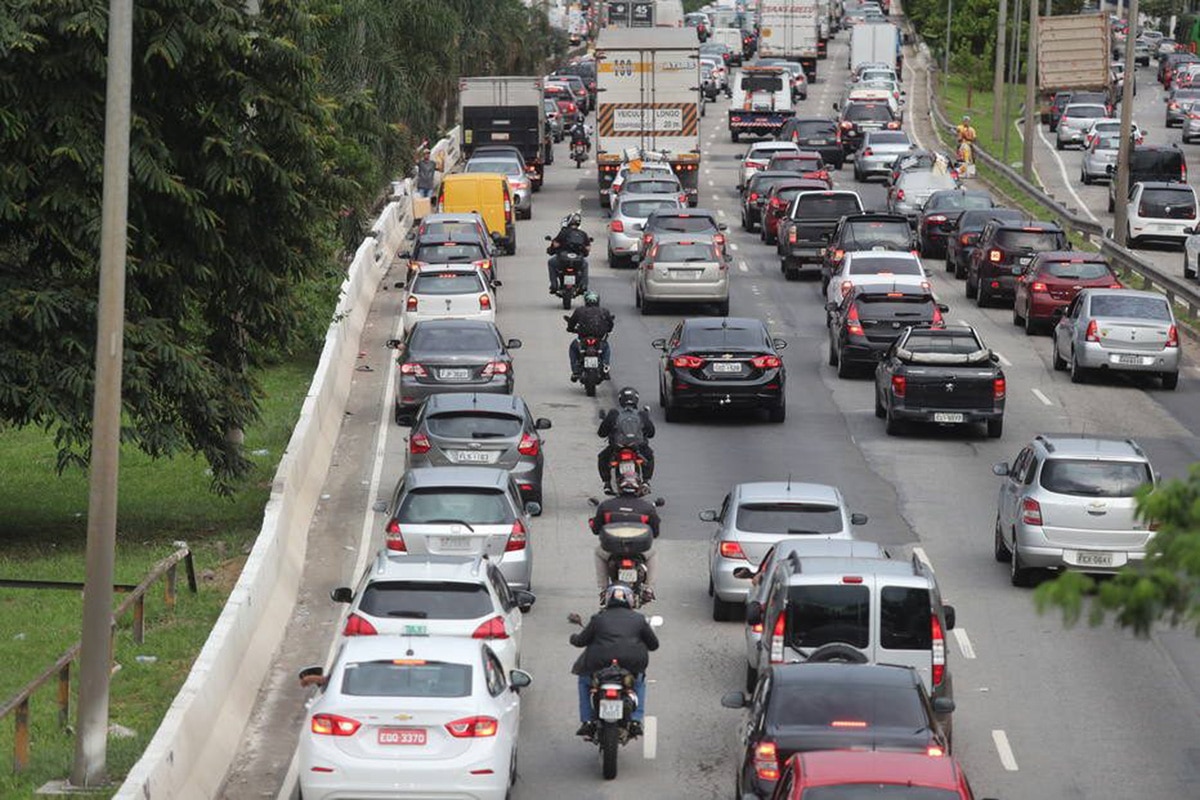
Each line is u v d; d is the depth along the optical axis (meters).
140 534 78.38
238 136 72.88
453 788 42.59
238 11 72.38
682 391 95.44
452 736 42.81
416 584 51.56
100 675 46.84
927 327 94.56
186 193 70.25
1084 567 66.50
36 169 70.00
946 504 80.69
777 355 96.56
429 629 50.59
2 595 67.31
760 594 55.75
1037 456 68.31
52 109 68.56
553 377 107.94
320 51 87.69
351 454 90.00
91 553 46.69
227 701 52.75
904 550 73.44
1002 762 50.91
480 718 43.03
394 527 62.28
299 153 75.25
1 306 68.81
